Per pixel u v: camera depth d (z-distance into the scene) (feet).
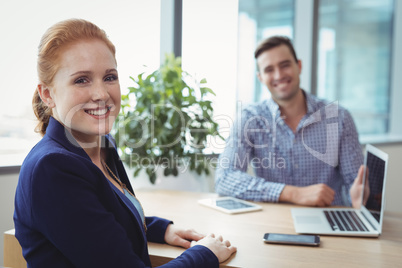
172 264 3.39
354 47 13.80
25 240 3.19
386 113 14.97
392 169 13.21
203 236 4.45
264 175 7.54
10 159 6.54
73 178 3.04
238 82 11.39
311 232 4.83
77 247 2.99
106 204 3.36
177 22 9.21
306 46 12.21
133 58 8.14
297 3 12.26
